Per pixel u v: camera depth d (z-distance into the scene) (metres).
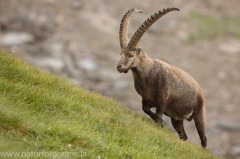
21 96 35.88
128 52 45.44
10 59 41.03
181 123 50.78
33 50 158.38
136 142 36.75
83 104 39.84
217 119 138.25
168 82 47.41
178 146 40.97
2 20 174.25
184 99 48.75
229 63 189.12
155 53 182.62
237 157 115.56
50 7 195.38
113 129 37.56
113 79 151.12
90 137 33.53
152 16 44.53
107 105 43.88
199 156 41.78
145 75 46.66
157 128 45.28
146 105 48.31
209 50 197.50
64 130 32.94
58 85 41.44
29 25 175.50
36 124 32.56
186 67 178.38
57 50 161.88
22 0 195.00
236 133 130.50
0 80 36.66
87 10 199.62
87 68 154.25
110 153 33.28
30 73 40.81
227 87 167.38
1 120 31.22
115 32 189.75
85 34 180.88
